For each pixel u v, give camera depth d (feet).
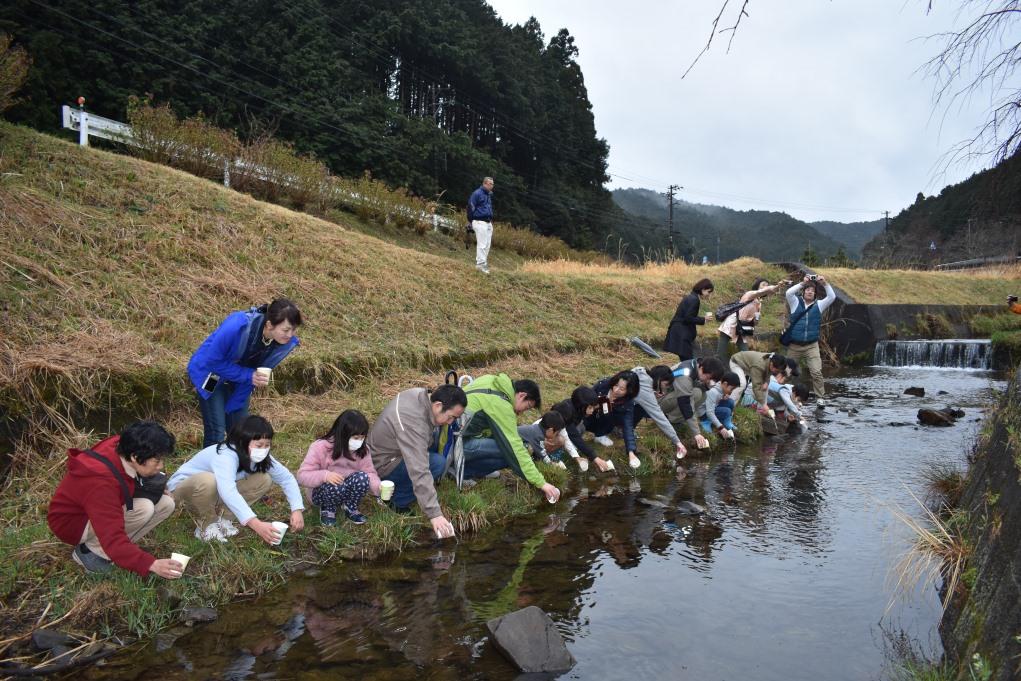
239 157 41.60
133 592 10.59
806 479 19.51
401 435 13.88
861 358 49.24
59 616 9.96
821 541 14.66
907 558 13.25
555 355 31.07
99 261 20.36
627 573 12.92
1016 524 9.35
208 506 12.42
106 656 9.46
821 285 32.50
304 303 24.53
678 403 21.89
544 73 182.29
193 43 99.76
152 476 11.01
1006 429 11.98
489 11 179.52
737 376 23.08
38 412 14.67
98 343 17.08
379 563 13.00
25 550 11.20
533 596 11.86
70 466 10.27
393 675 9.22
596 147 185.26
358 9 128.67
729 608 11.55
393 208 59.31
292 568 12.37
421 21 131.44
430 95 149.79
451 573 12.71
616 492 18.20
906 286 59.36
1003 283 65.21
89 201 23.39
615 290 43.16
